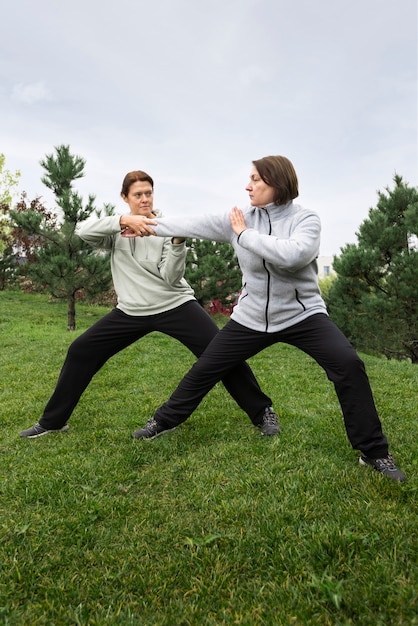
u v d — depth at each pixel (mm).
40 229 10898
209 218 2824
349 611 1576
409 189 10438
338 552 1851
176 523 2182
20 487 2539
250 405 3271
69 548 2008
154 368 5973
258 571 1837
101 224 3012
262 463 2793
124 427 3592
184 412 3119
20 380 5395
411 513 2139
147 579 1797
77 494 2465
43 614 1624
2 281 19141
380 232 10273
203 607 1654
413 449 2977
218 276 13609
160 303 3180
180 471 2756
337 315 10305
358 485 2441
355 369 2496
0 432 3580
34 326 11383
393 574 1718
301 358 6930
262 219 2750
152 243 3182
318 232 2580
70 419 3840
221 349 2898
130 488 2547
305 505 2248
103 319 3258
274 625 1525
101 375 5566
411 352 10375
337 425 3527
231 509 2252
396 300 9633
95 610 1653
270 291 2680
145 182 3121
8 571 1840
